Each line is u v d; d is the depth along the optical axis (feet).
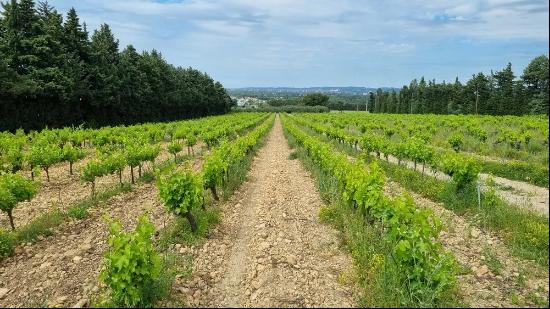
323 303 20.65
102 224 33.58
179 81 240.94
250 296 21.67
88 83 135.23
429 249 20.38
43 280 23.75
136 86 169.78
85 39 142.00
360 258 24.20
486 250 26.45
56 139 79.71
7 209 30.66
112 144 85.46
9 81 102.06
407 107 312.09
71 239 30.22
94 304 19.97
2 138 70.59
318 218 34.50
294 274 23.97
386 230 26.43
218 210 36.35
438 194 39.78
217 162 39.91
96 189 46.42
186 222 31.35
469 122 121.70
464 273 23.73
